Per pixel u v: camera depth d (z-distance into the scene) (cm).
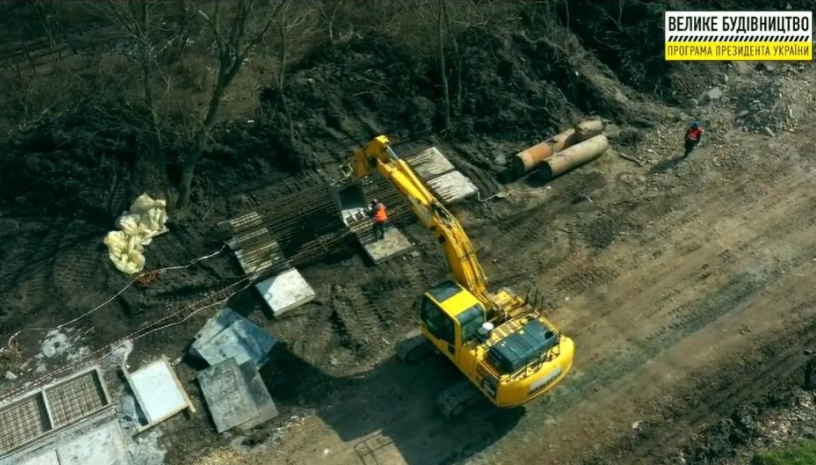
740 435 1684
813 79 2692
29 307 2050
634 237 2188
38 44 3061
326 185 2383
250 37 2812
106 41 2983
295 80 2684
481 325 1683
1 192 2341
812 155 2412
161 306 2045
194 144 2183
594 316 1978
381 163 1903
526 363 1605
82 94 2628
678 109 2634
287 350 1927
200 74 2702
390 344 1938
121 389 1848
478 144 2516
